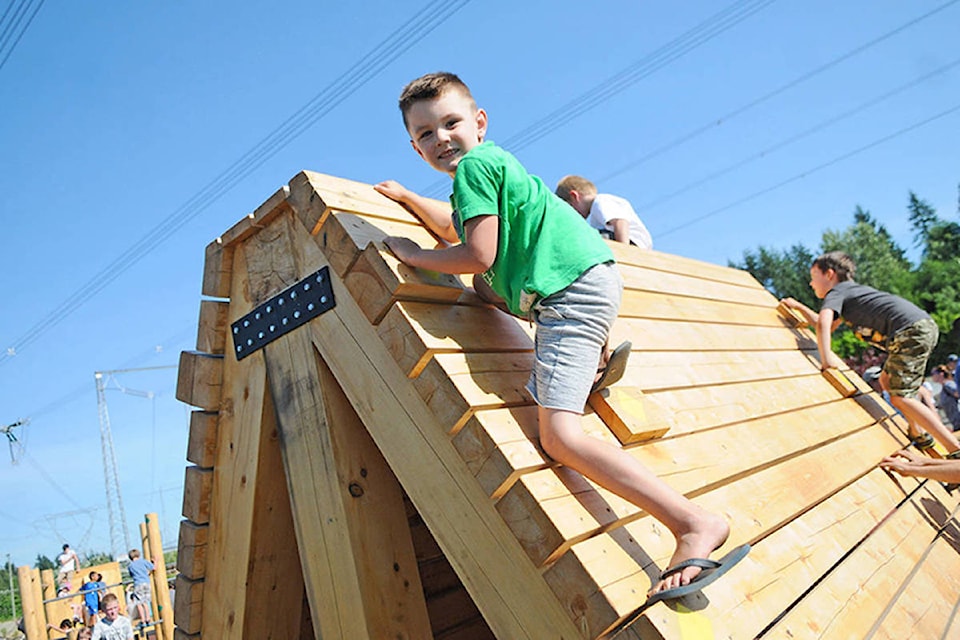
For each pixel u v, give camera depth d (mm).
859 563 3197
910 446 5238
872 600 2990
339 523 2691
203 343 3355
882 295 5652
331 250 2727
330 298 2752
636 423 2713
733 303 5625
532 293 2428
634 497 2119
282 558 3219
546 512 2061
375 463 2844
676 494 2102
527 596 2137
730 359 4438
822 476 3723
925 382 14953
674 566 1983
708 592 2254
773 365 4918
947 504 4723
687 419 3268
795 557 2844
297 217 2945
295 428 2896
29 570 10648
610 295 2436
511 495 2152
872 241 55250
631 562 2143
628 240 5734
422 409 2412
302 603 3459
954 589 3678
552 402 2287
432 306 2639
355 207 2879
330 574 2723
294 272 2969
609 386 2846
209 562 3312
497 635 2207
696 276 5609
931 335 5391
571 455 2215
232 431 3244
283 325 2969
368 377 2605
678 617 1984
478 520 2258
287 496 3191
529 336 2971
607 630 1951
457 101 2777
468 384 2338
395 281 2449
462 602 3736
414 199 3211
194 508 3340
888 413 5445
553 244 2445
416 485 2439
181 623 3354
